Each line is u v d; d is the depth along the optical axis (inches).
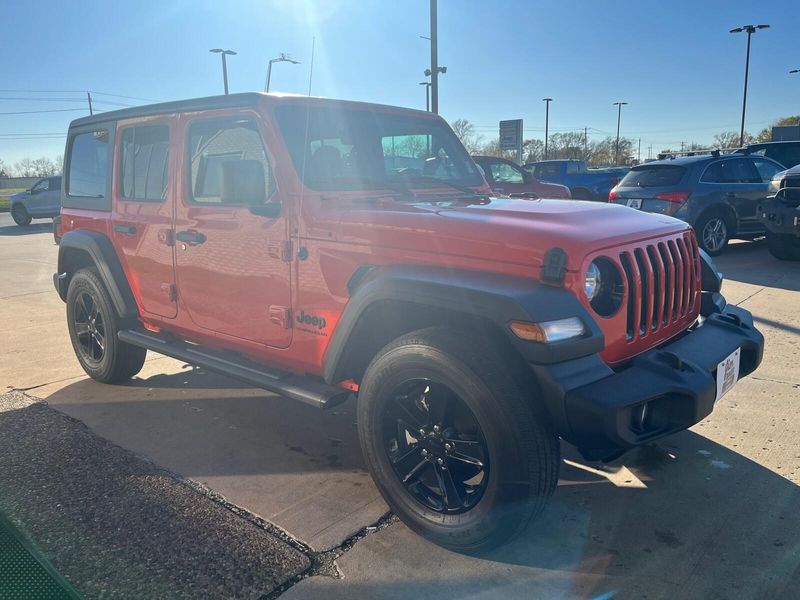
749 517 112.7
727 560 100.9
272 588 95.6
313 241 120.0
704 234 379.6
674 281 118.0
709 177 379.6
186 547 105.4
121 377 185.5
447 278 100.9
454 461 104.5
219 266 138.9
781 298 264.8
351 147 140.4
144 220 157.8
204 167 141.8
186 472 133.0
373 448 110.0
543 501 95.7
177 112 147.1
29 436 150.6
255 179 124.2
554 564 101.3
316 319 122.0
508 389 93.3
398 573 99.4
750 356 126.6
